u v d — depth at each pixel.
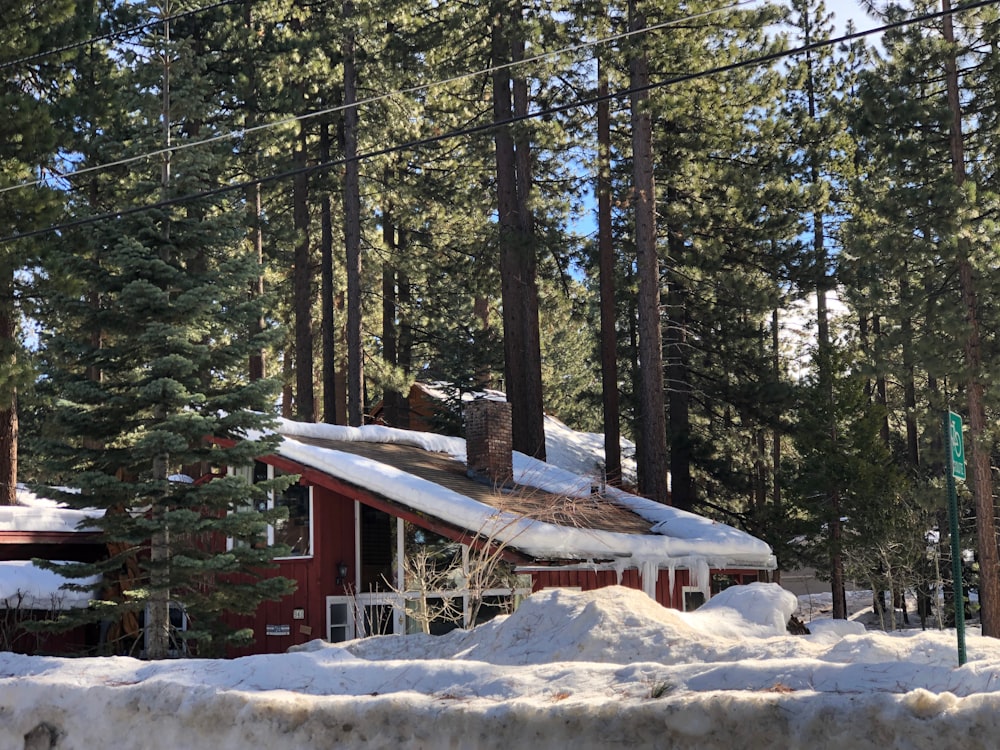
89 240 19.45
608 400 36.25
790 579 53.50
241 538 18.64
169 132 20.36
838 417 33.62
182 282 18.61
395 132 38.75
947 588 34.19
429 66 37.47
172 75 20.34
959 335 26.62
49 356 25.08
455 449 27.80
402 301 47.81
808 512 34.25
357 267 35.03
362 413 34.47
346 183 35.44
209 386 20.11
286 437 22.86
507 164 35.88
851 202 39.66
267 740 8.89
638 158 31.38
